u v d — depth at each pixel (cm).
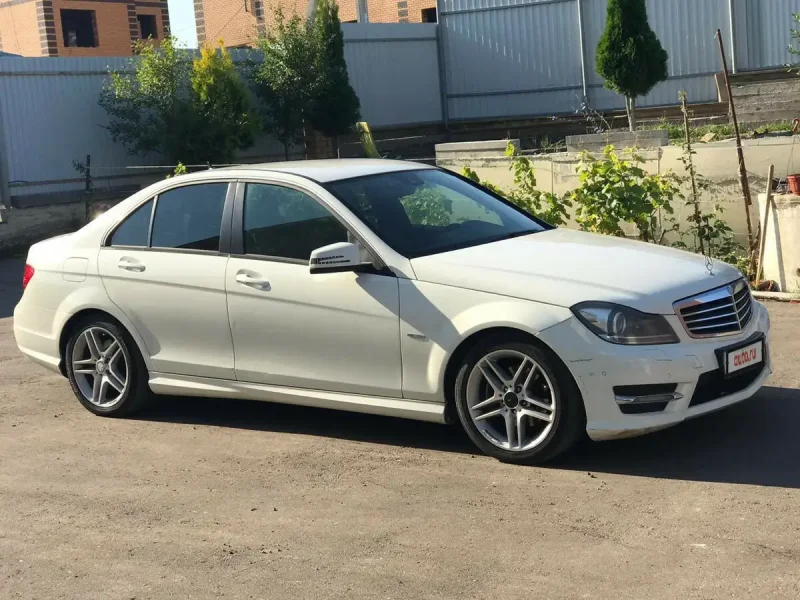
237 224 653
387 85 2441
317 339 611
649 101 2266
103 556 482
